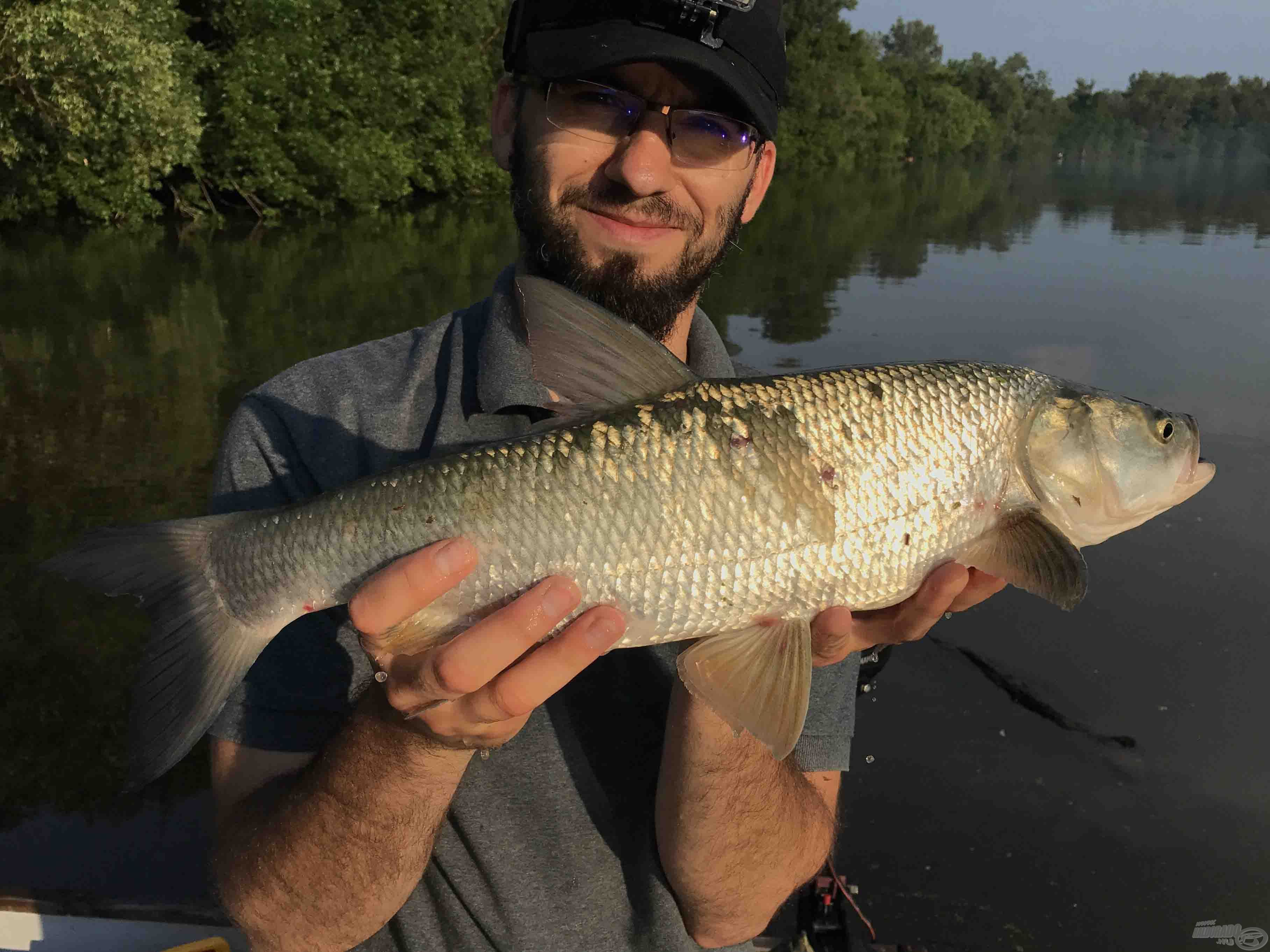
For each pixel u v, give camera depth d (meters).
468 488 0.51
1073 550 0.54
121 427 2.55
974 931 1.17
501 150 0.67
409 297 4.25
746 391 0.54
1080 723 1.53
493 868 0.52
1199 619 1.79
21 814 1.27
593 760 0.55
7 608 1.71
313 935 0.50
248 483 0.57
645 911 0.54
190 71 6.15
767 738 0.50
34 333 3.50
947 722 1.54
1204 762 1.43
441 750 0.46
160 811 1.30
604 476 0.51
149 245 5.59
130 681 1.51
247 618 0.52
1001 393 0.58
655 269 0.61
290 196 6.75
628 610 0.51
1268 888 1.23
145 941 0.79
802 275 5.51
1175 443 0.62
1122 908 1.19
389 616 0.44
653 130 0.58
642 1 0.58
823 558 0.53
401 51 7.67
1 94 4.84
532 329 0.52
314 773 0.48
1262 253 6.79
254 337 3.50
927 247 6.95
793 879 0.57
